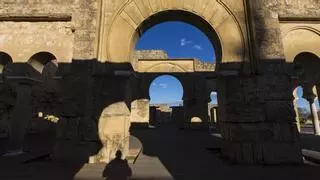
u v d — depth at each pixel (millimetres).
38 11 7266
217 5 7133
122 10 7113
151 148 8938
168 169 5586
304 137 12172
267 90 6516
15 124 7500
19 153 7426
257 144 6234
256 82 6602
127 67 6809
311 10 7156
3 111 12898
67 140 6363
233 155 6301
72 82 6648
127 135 6738
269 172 5262
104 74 6738
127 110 6758
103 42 6945
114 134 6430
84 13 7000
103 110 6535
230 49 6883
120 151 6355
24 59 7199
